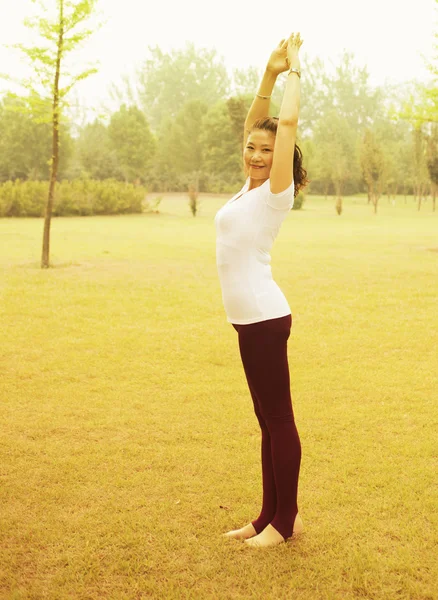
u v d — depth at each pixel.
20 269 12.34
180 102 125.00
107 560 2.57
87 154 71.69
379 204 64.38
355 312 8.27
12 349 6.30
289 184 2.44
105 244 18.48
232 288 2.53
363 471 3.45
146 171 78.75
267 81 2.79
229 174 74.19
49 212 12.59
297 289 10.12
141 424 4.21
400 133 97.50
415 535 2.77
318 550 2.67
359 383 5.18
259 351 2.53
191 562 2.57
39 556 2.59
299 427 4.14
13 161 67.19
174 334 7.00
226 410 4.50
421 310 8.37
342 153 82.75
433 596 2.33
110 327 7.33
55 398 4.78
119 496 3.15
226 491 3.20
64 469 3.46
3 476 3.37
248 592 2.37
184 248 17.17
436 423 4.22
